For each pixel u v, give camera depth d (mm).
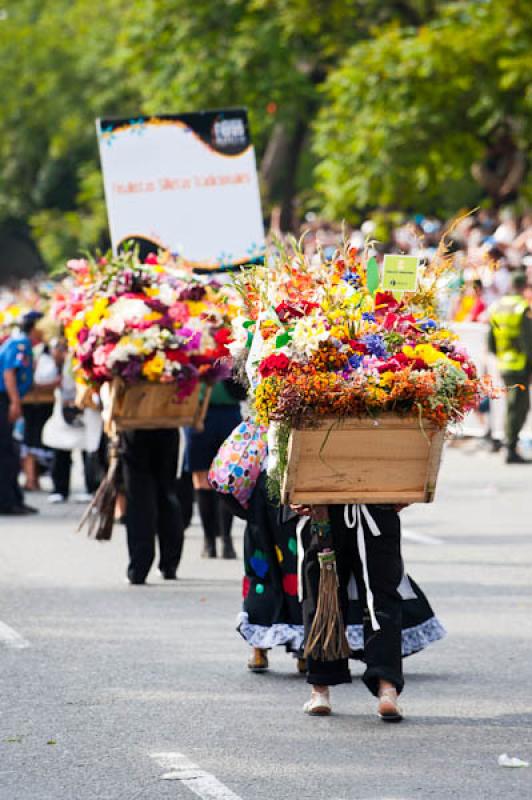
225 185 17953
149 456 14758
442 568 15477
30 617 13117
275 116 48031
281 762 8648
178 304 14570
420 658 11406
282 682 10727
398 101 39875
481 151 40688
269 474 9664
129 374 14219
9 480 20812
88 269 15016
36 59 85625
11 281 102125
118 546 17516
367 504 9578
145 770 8500
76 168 91312
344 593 9852
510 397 25828
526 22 39000
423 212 42906
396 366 9305
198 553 16938
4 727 9461
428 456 9469
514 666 11117
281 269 10086
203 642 12070
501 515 19750
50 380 23906
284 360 9297
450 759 8711
